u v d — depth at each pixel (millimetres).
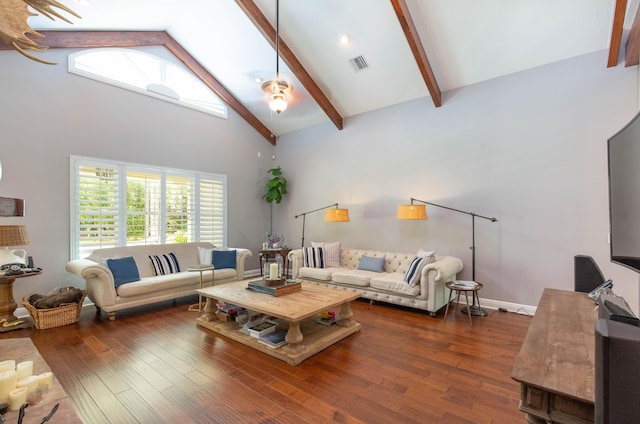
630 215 1338
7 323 3143
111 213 4273
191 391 2086
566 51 3457
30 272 3201
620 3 2723
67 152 3895
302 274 4910
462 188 4242
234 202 5938
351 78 4707
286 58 4434
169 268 4426
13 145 3506
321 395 2043
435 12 3490
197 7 4074
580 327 1330
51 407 1173
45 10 1428
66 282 3875
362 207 5309
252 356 2619
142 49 4602
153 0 3760
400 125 4859
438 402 1966
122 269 3701
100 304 3490
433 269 3631
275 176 6297
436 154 4477
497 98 3969
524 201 3771
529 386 915
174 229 5008
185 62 5004
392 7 3504
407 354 2654
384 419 1802
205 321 3320
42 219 3695
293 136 6383
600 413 618
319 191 5938
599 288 1748
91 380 2219
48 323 3193
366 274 4379
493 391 2090
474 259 4051
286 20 4035
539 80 3680
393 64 4250
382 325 3381
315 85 4969
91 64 4168
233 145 5926
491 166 4008
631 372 586
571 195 3480
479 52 3773
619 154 1470
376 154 5137
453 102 4328
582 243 3412
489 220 4004
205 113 5465
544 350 1104
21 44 1498
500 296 3932
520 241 3795
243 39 4441
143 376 2277
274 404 1944
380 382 2205
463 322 3457
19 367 1287
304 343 2746
